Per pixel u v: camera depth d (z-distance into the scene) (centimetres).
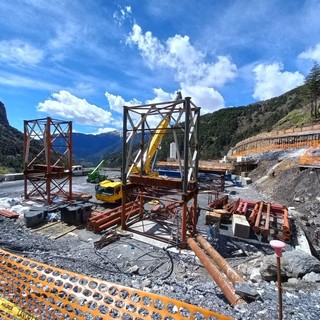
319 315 562
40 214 1588
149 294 438
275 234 1515
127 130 1503
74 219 1565
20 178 3353
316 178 2350
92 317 485
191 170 1396
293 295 689
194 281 905
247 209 1923
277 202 2491
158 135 2000
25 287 554
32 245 1129
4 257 624
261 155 4494
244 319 532
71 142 2183
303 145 3784
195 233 1452
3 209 1823
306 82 5744
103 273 886
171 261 1099
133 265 1048
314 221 1808
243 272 1075
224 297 712
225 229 1631
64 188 2916
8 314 475
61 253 1090
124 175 1495
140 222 1628
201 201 2495
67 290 497
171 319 512
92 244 1274
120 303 544
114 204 2130
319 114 5234
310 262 894
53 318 473
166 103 1331
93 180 3431
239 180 3775
